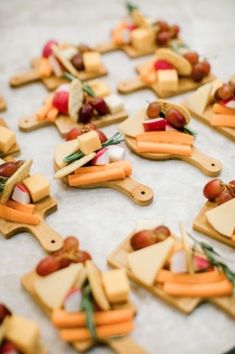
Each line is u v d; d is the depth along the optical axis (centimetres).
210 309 60
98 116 81
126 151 77
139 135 76
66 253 61
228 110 79
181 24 101
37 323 59
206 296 59
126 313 57
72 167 70
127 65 92
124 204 71
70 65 86
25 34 100
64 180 73
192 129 80
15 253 66
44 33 100
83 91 81
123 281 58
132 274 61
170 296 60
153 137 76
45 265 60
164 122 75
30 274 62
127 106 85
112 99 82
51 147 79
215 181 68
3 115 84
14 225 67
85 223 69
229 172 74
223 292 59
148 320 59
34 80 89
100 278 59
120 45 95
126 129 78
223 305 59
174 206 70
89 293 57
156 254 61
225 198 67
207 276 60
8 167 69
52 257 61
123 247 64
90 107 79
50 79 89
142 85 87
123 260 63
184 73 86
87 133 71
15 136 78
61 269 60
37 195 69
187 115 75
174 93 85
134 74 90
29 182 69
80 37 99
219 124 79
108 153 72
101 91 83
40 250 66
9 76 91
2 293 62
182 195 71
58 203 71
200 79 86
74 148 73
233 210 65
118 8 106
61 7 107
